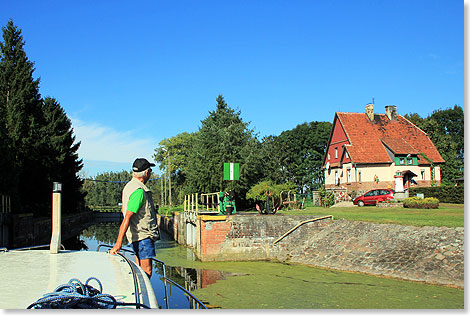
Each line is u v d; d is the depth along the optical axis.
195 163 42.59
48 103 49.12
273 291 14.10
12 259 5.12
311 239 21.36
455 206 30.38
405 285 13.62
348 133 47.84
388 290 13.16
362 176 44.66
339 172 48.66
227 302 12.79
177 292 12.42
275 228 21.62
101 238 38.44
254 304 12.45
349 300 12.30
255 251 21.25
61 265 4.71
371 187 44.44
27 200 36.00
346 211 28.42
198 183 41.34
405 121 51.97
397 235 17.33
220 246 21.14
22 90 36.81
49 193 37.06
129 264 4.48
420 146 48.78
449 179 53.59
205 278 16.72
